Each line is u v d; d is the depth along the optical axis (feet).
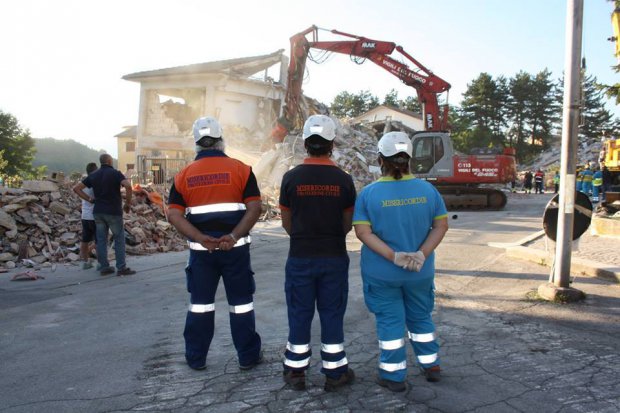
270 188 65.05
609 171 56.18
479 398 10.78
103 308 19.21
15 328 16.70
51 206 33.96
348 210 11.64
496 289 20.40
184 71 105.19
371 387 11.44
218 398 11.11
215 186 12.29
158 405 10.83
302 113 85.71
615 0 32.04
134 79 112.06
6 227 30.17
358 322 16.60
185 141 107.24
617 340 14.19
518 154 243.60
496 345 14.01
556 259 18.58
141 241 33.73
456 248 31.17
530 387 11.29
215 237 12.25
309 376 12.26
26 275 24.62
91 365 13.24
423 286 11.09
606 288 19.65
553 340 14.29
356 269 25.72
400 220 10.82
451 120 248.73
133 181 74.08
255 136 107.24
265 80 115.65
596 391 11.03
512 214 56.44
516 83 244.01
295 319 11.36
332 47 69.00
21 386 11.94
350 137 101.24
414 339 11.58
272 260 29.19
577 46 17.38
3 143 207.62
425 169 63.21
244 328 12.63
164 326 16.71
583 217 18.85
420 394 11.02
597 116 262.47
